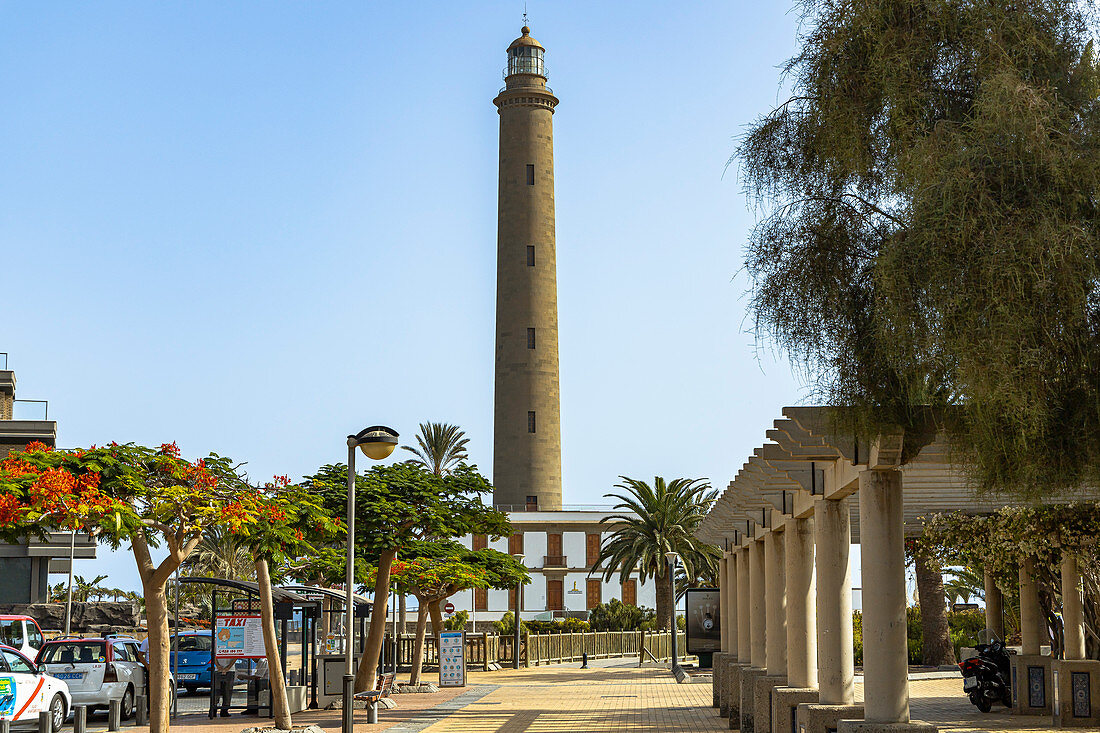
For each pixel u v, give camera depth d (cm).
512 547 8306
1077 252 798
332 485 2714
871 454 1104
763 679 1739
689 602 4306
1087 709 1953
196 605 6438
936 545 2256
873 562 1106
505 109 8056
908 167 876
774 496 1634
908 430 1005
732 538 2408
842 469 1265
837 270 956
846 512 1383
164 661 1773
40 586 4681
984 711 2292
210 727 2244
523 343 7862
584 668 4931
